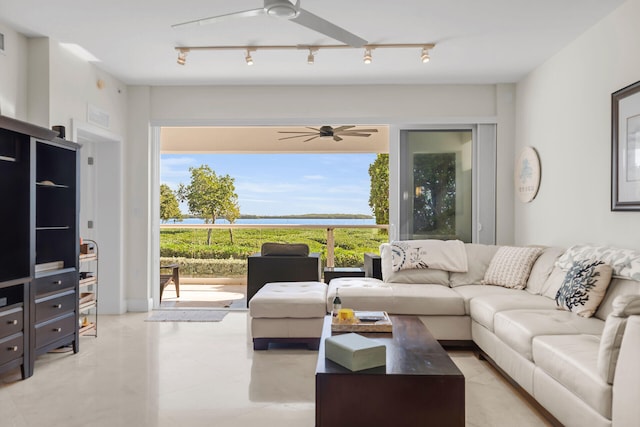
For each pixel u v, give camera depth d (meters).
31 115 3.92
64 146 3.64
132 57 4.42
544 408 2.43
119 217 5.16
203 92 5.38
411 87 5.30
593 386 1.92
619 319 1.84
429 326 3.78
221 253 8.91
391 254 4.57
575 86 3.97
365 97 5.32
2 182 3.22
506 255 4.24
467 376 3.18
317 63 4.59
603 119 3.57
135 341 4.07
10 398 2.77
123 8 3.38
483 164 5.33
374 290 3.94
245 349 3.82
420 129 5.40
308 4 3.30
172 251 8.81
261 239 9.23
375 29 3.75
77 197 3.80
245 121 5.36
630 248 3.24
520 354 2.72
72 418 2.49
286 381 3.07
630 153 3.20
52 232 3.77
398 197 5.41
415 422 2.10
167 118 5.38
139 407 2.64
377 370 2.16
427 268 4.44
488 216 5.33
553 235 4.38
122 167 5.22
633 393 1.70
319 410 2.11
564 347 2.29
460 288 4.18
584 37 3.83
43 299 3.33
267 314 3.78
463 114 5.30
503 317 2.97
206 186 11.52
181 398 2.77
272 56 4.39
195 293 6.77
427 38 3.95
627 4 3.26
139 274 5.35
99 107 4.73
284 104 5.35
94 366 3.38
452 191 5.42
